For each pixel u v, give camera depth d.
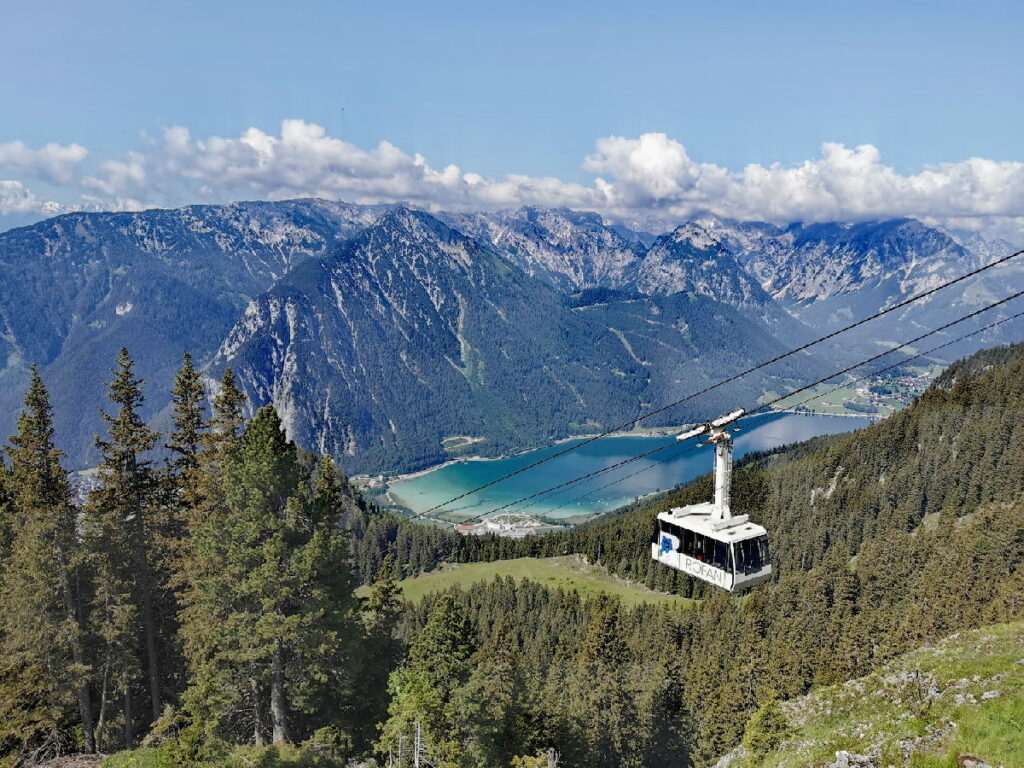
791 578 140.62
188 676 56.44
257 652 44.44
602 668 83.12
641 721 82.94
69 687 49.75
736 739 82.31
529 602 165.38
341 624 47.53
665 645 124.00
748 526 36.44
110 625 50.66
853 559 174.75
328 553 46.47
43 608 49.53
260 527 46.25
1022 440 169.12
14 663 48.12
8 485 66.19
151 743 48.53
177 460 64.50
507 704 58.06
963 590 102.00
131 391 60.22
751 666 100.06
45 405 65.81
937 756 28.78
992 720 30.12
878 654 97.81
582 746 67.88
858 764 30.89
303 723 52.06
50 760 47.53
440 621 57.66
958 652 43.47
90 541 52.00
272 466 46.97
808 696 46.81
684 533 37.16
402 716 46.44
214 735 43.88
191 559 52.00
